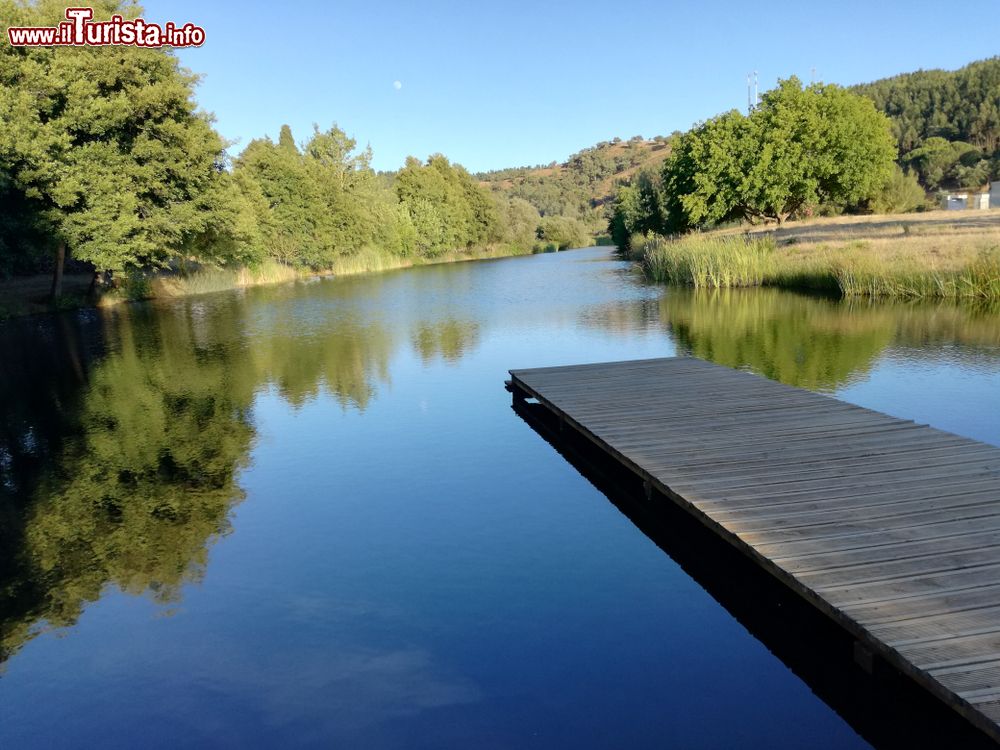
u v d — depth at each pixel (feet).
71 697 10.48
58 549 15.84
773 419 20.36
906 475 14.90
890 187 139.33
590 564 14.23
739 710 9.72
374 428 25.34
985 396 25.52
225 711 10.02
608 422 20.77
